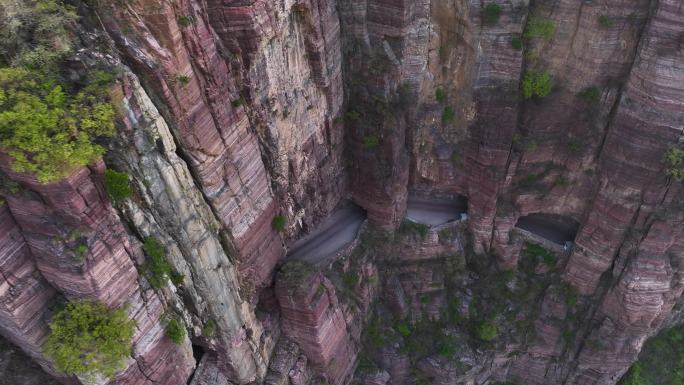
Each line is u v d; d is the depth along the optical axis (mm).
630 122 39312
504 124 43719
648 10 36469
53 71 21094
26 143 19875
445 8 41375
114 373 25828
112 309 24875
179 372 30812
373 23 41000
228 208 30641
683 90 35938
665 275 43062
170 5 23281
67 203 21688
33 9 20500
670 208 40594
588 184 44750
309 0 33312
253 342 36125
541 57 41625
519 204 47781
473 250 50812
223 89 28000
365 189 45594
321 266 42469
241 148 30609
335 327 41094
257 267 35281
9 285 22781
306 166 39156
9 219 22312
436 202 51281
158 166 25125
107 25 22906
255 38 28984
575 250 47125
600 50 39031
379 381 46719
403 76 43344
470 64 42844
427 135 46812
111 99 22016
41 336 24734
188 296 29562
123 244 24703
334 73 39312
